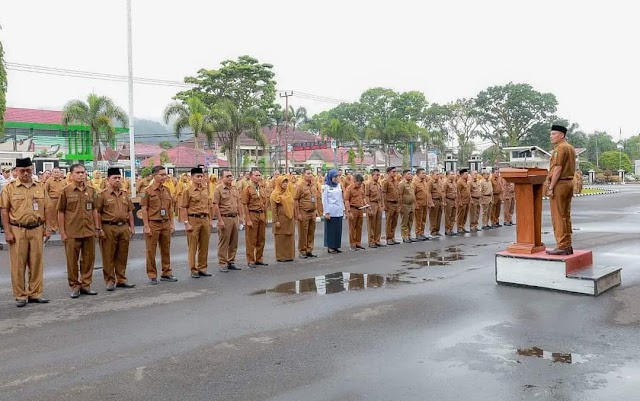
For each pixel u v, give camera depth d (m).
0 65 23.94
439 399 4.61
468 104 81.12
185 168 40.72
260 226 11.44
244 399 4.70
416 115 79.06
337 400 4.64
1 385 5.10
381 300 8.09
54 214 14.68
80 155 47.12
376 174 14.37
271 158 62.47
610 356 5.53
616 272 8.60
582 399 4.55
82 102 36.66
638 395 4.61
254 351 5.93
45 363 5.67
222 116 39.06
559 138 8.56
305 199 12.41
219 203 10.79
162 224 9.93
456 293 8.41
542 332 6.36
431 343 6.07
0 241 14.91
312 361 5.59
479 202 17.86
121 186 9.53
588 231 16.80
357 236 13.71
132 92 20.92
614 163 95.69
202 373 5.32
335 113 81.81
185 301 8.32
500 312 7.26
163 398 4.76
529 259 8.59
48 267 11.62
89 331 6.79
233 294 8.73
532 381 4.94
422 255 12.41
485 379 5.01
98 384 5.09
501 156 77.31
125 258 9.55
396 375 5.16
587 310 7.23
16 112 46.12
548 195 8.73
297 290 8.91
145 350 6.04
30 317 7.51
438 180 16.38
